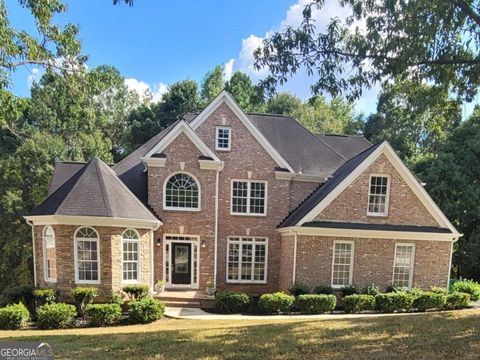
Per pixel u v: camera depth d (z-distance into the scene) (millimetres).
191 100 44656
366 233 18234
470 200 29188
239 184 21031
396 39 7953
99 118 46531
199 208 20016
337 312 16516
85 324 14016
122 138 49125
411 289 18094
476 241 29188
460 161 30656
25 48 12141
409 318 11375
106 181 17453
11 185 32531
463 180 29562
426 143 39219
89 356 7645
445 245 18828
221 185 20781
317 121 51062
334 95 8477
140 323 14188
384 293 17469
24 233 32125
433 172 30453
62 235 16078
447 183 30375
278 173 20969
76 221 16031
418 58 8211
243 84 47688
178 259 20203
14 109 12414
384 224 18750
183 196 20016
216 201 20109
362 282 18297
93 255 16344
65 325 13602
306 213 18297
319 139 24297
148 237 17875
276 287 20906
